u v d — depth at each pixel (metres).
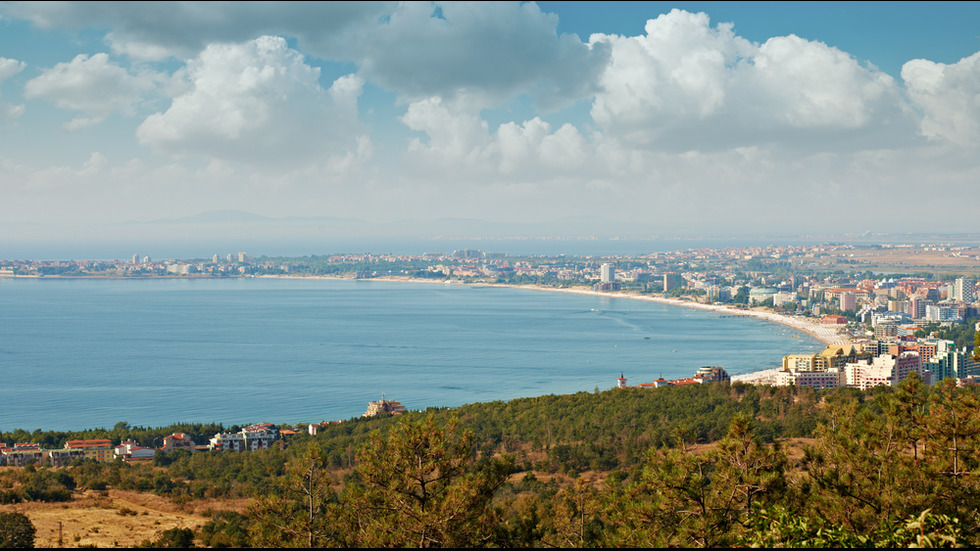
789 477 37.22
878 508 36.12
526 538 38.62
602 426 135.50
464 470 38.94
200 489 108.25
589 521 48.62
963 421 37.38
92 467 124.06
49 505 96.62
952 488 35.97
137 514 90.94
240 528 67.88
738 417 37.78
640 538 35.62
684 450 38.34
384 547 36.28
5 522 73.50
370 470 38.22
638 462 107.56
